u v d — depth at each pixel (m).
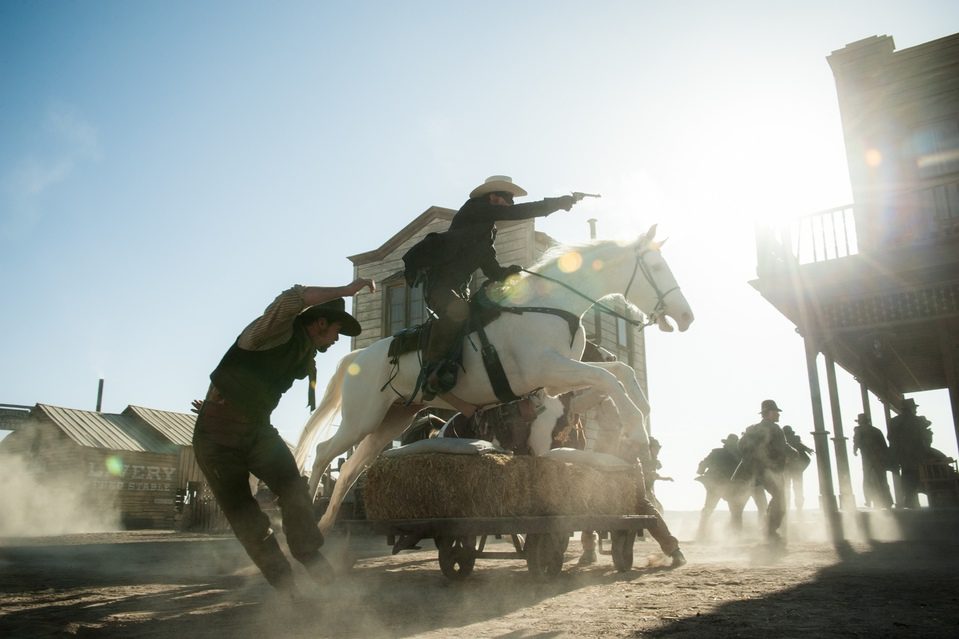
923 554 6.72
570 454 6.11
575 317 6.62
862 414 15.41
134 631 3.40
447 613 3.84
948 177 15.89
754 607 3.65
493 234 6.93
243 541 4.20
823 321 12.99
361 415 7.55
